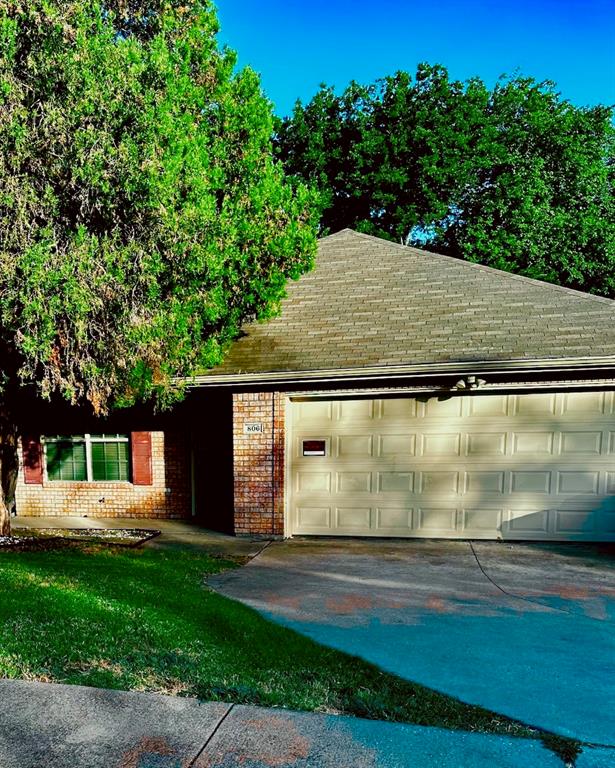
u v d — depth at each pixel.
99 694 2.93
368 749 2.49
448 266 9.58
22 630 3.72
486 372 7.15
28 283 5.23
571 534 7.55
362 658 3.75
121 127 5.51
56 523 9.41
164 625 4.06
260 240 7.46
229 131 7.23
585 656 3.83
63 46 5.38
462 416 7.80
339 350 7.91
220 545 7.71
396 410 7.96
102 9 6.30
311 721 2.72
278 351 8.13
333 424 8.15
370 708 2.93
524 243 19.20
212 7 7.00
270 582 5.80
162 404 7.36
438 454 7.88
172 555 6.96
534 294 8.52
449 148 20.03
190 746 2.48
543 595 5.31
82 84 5.32
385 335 8.07
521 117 21.20
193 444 9.66
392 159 20.66
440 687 3.29
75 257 5.41
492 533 7.76
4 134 5.39
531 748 2.55
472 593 5.39
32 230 5.54
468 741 2.59
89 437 10.00
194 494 9.66
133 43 5.70
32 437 10.06
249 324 8.84
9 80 5.36
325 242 10.96
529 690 3.27
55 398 9.74
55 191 5.70
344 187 21.28
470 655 3.83
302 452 8.23
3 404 7.91
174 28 6.82
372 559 6.80
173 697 2.93
